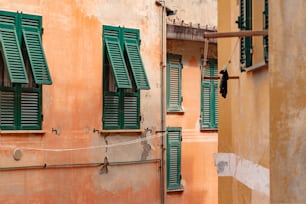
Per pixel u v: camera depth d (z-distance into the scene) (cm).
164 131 1373
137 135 1324
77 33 1227
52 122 1184
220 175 834
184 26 1471
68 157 1207
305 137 442
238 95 782
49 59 1182
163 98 1372
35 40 1145
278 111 459
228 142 830
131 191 1312
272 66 466
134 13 1320
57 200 1191
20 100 1136
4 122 1116
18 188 1132
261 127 665
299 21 448
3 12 1115
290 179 448
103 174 1265
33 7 1159
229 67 832
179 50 1495
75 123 1220
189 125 1525
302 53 447
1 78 1117
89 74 1245
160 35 1371
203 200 1558
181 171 1506
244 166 745
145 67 1340
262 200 657
